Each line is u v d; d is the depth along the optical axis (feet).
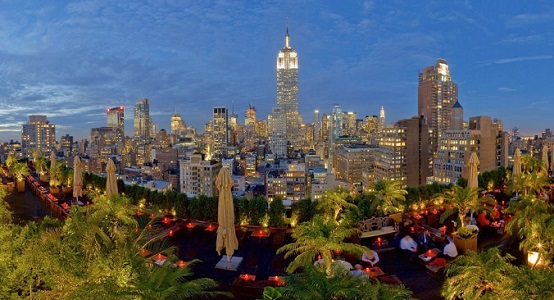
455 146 314.14
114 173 100.32
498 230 84.64
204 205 98.99
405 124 448.24
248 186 604.49
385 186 99.30
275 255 77.36
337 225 60.13
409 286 62.03
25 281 46.32
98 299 36.60
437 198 107.24
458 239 74.13
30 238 49.29
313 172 547.49
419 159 447.42
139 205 108.37
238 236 86.02
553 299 37.04
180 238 87.92
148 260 51.90
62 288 43.96
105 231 55.01
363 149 632.38
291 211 94.79
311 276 42.75
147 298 37.22
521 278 40.60
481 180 132.57
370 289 39.86
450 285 46.78
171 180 596.70
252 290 58.70
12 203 128.16
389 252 77.10
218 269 69.97
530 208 65.67
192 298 58.39
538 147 572.51
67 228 50.16
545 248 56.90
